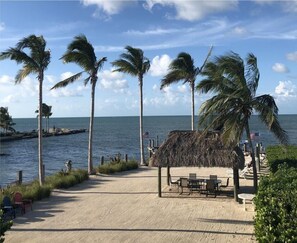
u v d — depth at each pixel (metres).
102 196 20.84
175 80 35.03
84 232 14.29
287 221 8.84
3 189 20.38
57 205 18.73
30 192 19.70
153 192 21.66
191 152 19.61
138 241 13.20
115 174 28.84
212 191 20.75
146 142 75.00
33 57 23.53
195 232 14.13
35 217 16.47
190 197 20.16
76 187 23.59
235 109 19.44
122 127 158.12
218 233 13.96
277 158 21.89
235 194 19.03
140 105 34.66
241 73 19.38
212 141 19.89
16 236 13.85
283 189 11.40
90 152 28.75
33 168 42.34
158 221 15.67
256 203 11.12
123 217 16.36
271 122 18.45
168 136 21.20
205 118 19.69
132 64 34.09
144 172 29.78
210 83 20.58
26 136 96.25
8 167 43.44
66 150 62.88
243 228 14.49
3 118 95.56
